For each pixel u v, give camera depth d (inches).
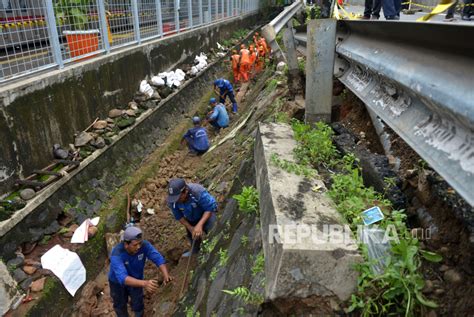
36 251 174.1
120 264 158.7
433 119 66.8
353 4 740.7
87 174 223.9
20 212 167.6
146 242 169.2
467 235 68.9
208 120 376.5
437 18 336.8
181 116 381.4
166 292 182.4
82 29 253.3
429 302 63.7
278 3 1095.0
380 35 98.2
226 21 689.0
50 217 186.7
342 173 108.4
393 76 79.7
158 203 260.7
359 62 109.3
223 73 555.8
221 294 112.0
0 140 170.1
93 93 251.1
